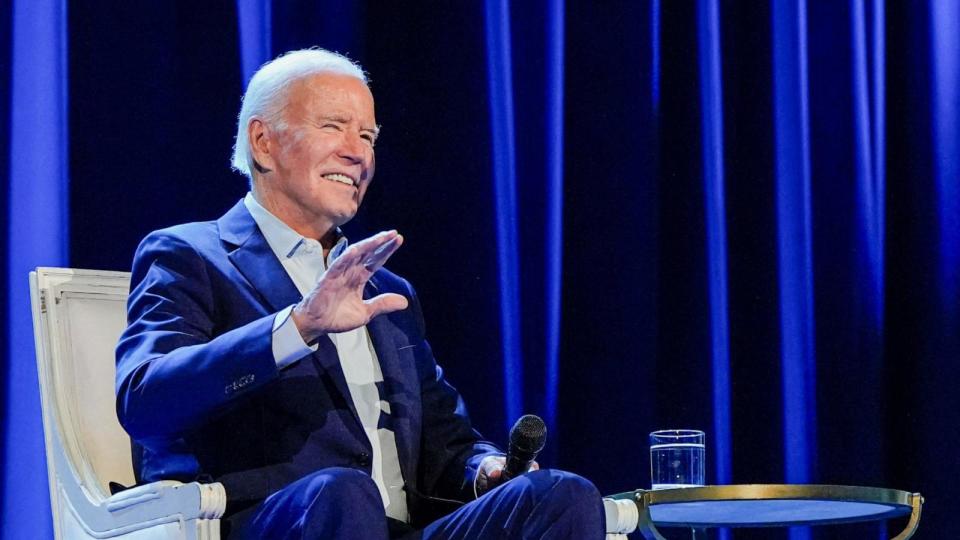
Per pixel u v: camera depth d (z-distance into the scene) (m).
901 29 9.30
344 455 5.34
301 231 5.84
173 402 4.79
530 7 8.60
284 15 7.89
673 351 8.80
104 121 7.34
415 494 5.61
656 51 8.78
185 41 7.64
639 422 8.49
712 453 8.67
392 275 6.28
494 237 8.34
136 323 5.23
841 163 9.11
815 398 8.95
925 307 9.05
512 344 8.31
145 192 7.43
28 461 7.02
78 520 5.48
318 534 4.51
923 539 8.84
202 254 5.50
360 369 5.71
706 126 8.86
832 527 8.98
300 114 5.70
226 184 7.68
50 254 7.14
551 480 4.86
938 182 9.09
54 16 7.25
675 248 8.87
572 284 8.60
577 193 8.66
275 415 5.31
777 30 9.15
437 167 8.33
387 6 8.38
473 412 8.23
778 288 9.01
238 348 4.77
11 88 7.11
